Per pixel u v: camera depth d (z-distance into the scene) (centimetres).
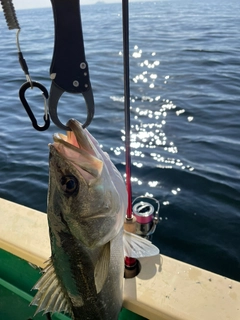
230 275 77
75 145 34
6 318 51
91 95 30
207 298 40
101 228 35
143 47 332
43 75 239
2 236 48
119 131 151
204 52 299
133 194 106
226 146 132
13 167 126
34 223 51
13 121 165
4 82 228
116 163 125
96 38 402
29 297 48
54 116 30
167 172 116
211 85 208
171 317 38
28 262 47
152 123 158
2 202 56
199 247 84
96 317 39
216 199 101
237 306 39
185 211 96
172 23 534
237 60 267
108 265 36
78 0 27
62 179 34
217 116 161
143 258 45
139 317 43
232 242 85
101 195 34
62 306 39
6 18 28
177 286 41
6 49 353
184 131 148
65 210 35
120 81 225
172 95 193
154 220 49
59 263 37
